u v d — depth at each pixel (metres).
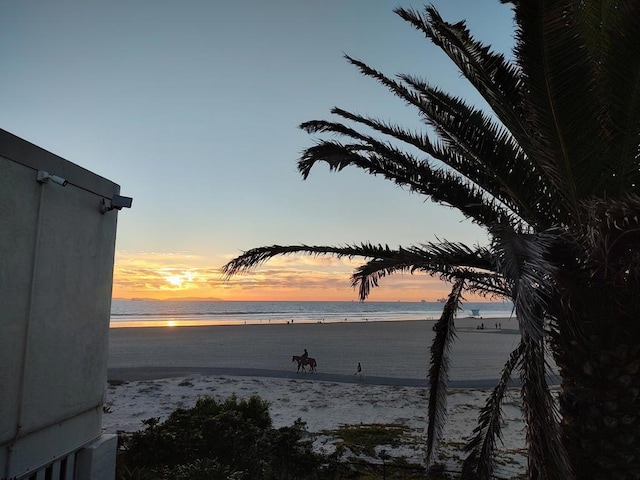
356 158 5.52
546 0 3.05
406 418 16.00
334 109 5.93
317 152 5.50
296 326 78.12
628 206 3.01
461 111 5.21
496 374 26.36
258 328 72.19
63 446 4.69
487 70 4.56
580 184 3.74
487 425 5.43
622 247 3.54
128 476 6.20
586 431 4.12
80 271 5.00
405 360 32.97
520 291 2.40
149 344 44.62
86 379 5.11
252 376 24.88
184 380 22.64
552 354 4.37
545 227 4.53
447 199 5.19
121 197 5.69
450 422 15.27
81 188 5.02
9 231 3.89
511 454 11.20
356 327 75.56
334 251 5.36
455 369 28.33
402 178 5.48
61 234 4.64
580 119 3.44
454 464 10.30
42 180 4.24
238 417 8.25
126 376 24.36
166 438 7.20
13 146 3.93
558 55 3.24
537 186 4.56
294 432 8.12
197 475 5.82
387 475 9.30
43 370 4.32
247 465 7.27
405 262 4.14
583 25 3.53
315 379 24.20
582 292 3.95
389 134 5.58
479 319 99.88
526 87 3.53
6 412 3.84
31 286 4.14
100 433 5.49
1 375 3.79
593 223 3.24
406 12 5.02
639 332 3.95
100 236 5.45
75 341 4.89
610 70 3.49
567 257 3.93
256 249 5.53
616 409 4.01
